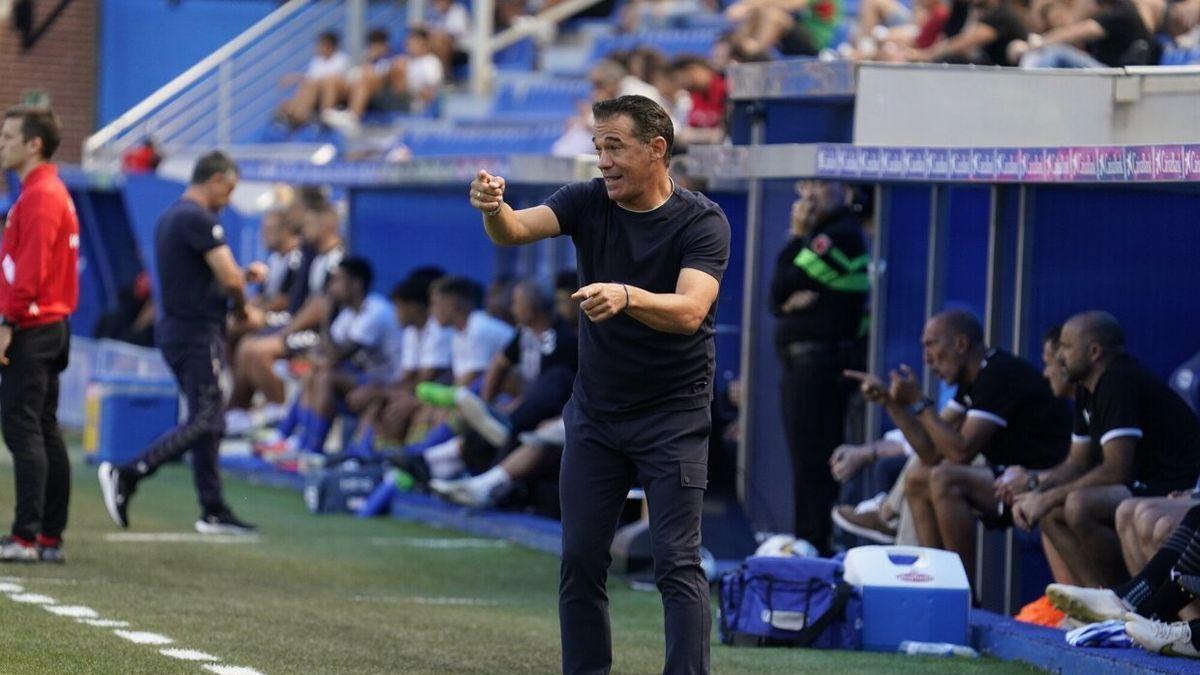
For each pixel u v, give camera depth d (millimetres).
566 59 57469
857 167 22984
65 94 66188
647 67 41500
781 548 24219
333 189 50094
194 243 27719
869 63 24469
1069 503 20422
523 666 18031
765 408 27797
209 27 67188
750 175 24312
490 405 33000
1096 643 18438
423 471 32281
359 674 16906
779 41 41188
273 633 19250
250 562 25688
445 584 24844
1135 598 18688
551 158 31375
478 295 36531
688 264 14820
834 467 24938
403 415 36156
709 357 15180
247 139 63500
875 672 18375
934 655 19734
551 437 29922
